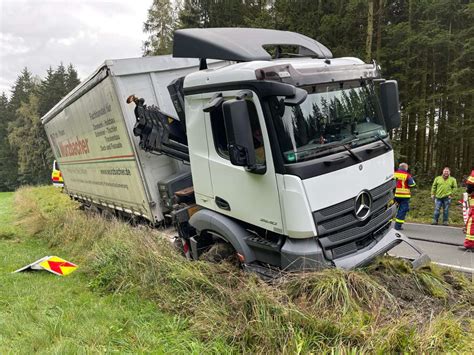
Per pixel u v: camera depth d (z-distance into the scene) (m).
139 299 5.04
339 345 3.30
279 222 4.16
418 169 18.34
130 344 3.87
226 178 4.70
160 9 27.81
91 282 5.81
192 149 5.18
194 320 4.23
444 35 15.87
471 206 7.36
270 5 19.39
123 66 6.69
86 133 9.26
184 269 5.08
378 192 4.65
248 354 3.52
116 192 8.52
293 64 4.30
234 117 3.84
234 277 4.66
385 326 3.53
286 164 3.99
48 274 6.58
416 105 17.05
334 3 16.70
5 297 5.35
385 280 4.38
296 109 4.10
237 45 4.61
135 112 6.46
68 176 13.26
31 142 54.81
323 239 4.14
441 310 4.01
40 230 10.45
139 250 5.98
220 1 22.30
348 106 4.54
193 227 5.46
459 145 18.62
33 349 3.77
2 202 20.64
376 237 4.73
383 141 4.81
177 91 5.80
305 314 3.71
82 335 4.02
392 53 17.02
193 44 4.88
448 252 7.30
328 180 4.12
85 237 8.21
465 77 16.11
